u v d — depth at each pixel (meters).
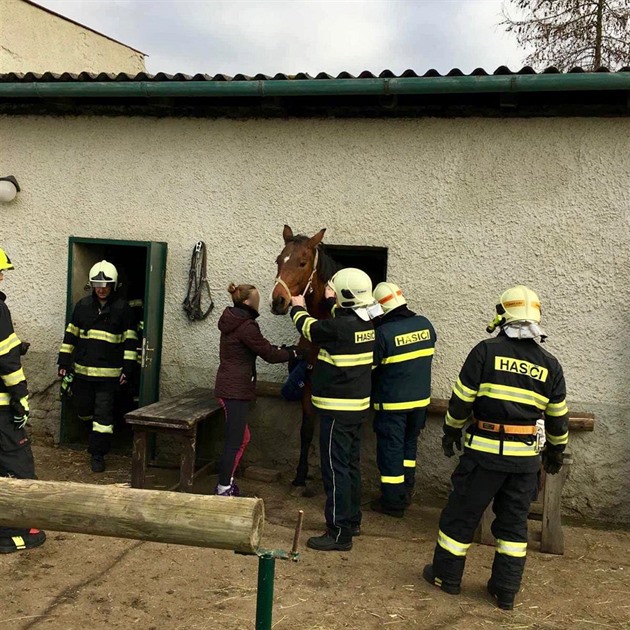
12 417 4.36
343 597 4.03
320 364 4.73
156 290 6.28
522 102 5.54
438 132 5.77
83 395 6.32
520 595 4.16
